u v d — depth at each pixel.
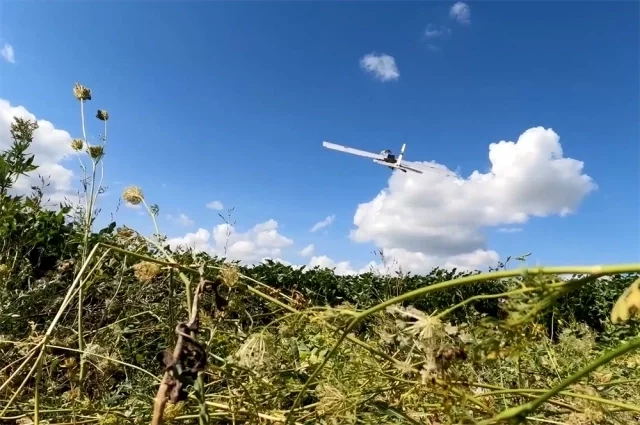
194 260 2.26
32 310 3.22
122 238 2.54
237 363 1.77
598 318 7.74
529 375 2.81
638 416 2.46
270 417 2.03
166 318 3.11
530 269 1.08
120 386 2.53
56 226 4.50
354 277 8.18
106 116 3.30
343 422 2.04
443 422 2.07
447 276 9.02
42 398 2.41
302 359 2.52
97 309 3.38
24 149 3.06
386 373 2.11
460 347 1.35
